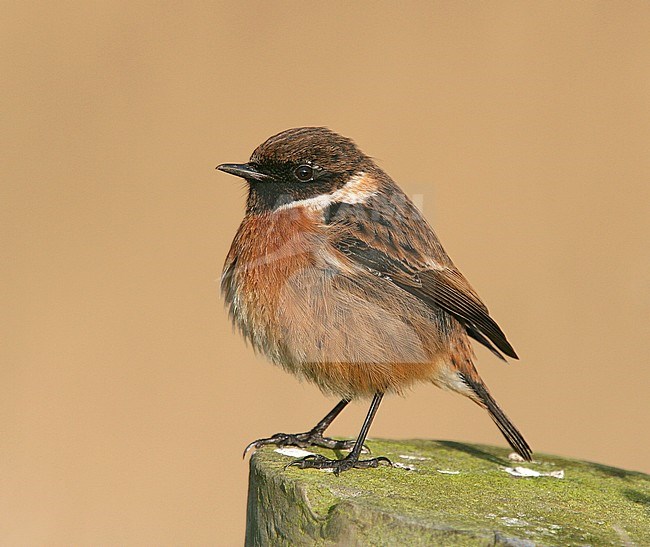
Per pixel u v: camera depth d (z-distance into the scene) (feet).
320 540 23.98
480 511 24.64
